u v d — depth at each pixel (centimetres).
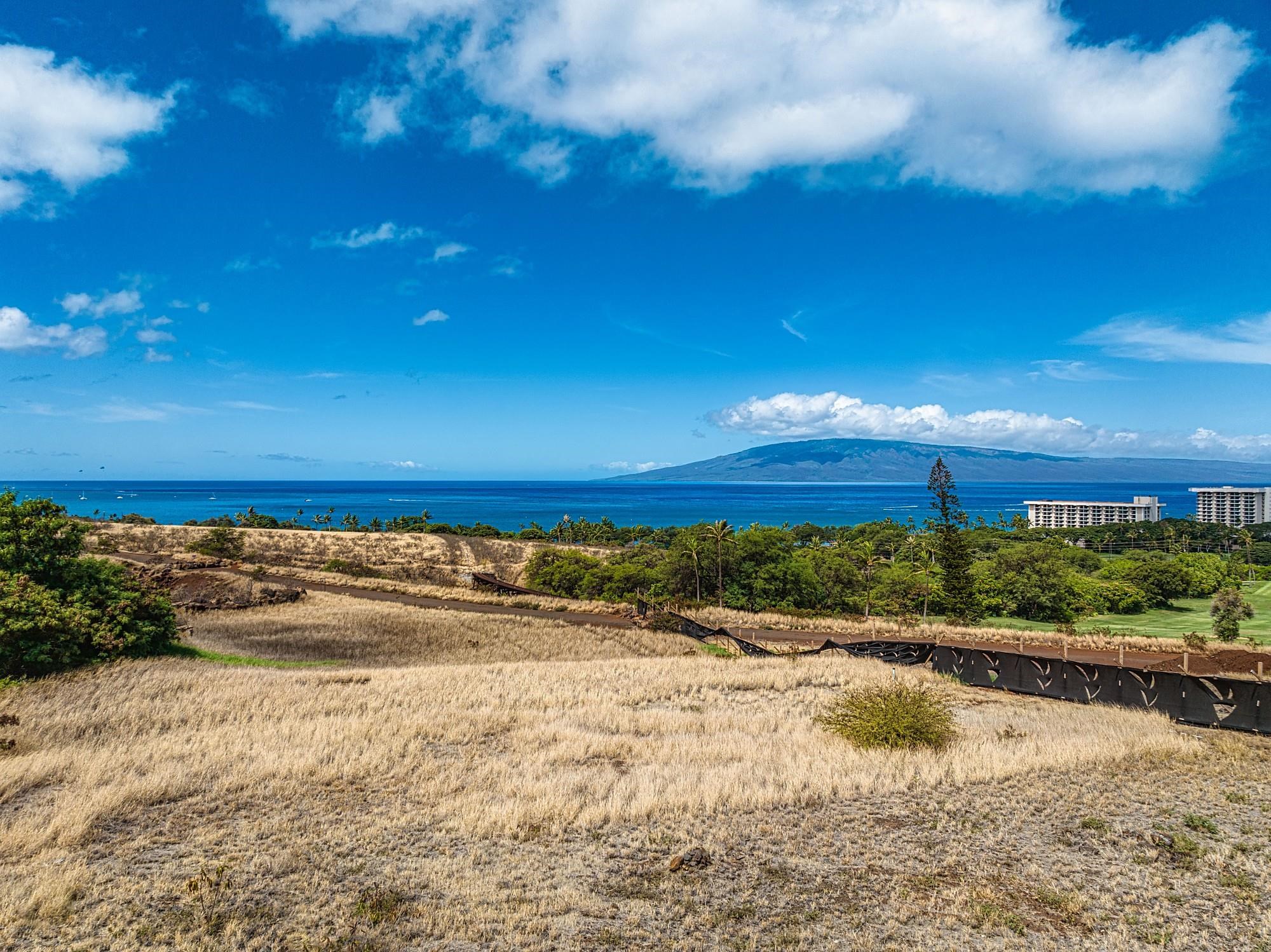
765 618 5238
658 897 1036
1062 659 2583
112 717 2036
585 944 916
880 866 1134
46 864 1109
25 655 2530
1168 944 907
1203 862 1131
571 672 3030
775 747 1841
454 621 4772
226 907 994
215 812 1352
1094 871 1112
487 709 2239
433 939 927
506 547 10812
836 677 2980
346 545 9888
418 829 1283
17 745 1752
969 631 4866
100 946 892
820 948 908
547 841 1232
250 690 2448
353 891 1046
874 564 8906
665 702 2512
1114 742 1814
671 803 1391
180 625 4069
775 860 1157
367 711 2203
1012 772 1579
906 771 1579
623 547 13038
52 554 2983
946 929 947
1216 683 2103
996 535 16250
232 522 11888
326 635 4194
